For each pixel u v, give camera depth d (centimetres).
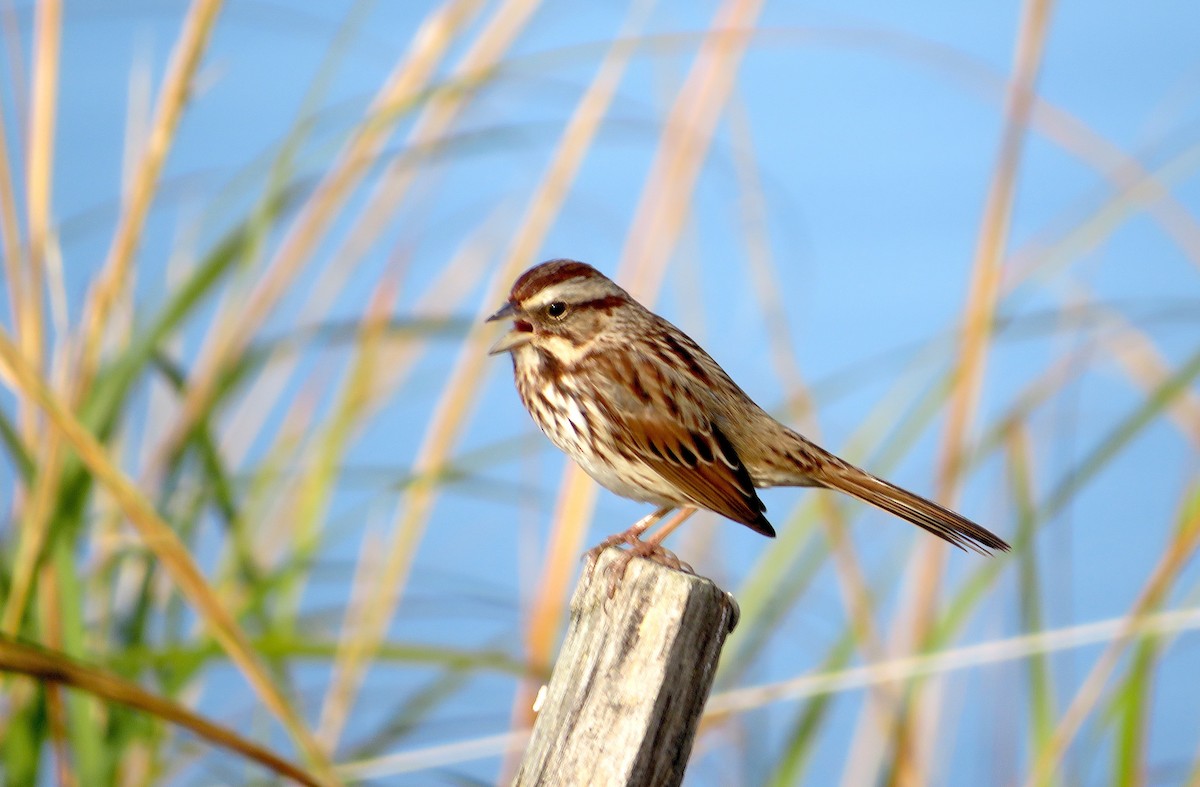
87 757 970
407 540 1102
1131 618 1031
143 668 1024
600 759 698
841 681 1023
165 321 1052
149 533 906
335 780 906
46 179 1043
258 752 846
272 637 1023
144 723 1027
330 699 1046
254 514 1155
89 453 908
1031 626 1070
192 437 1082
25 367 912
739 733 1150
